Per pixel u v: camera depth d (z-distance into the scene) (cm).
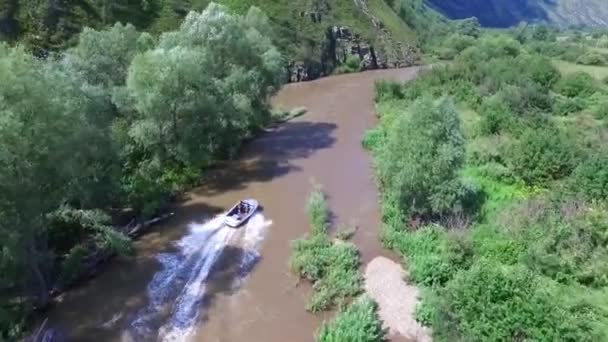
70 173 3033
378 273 3497
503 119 5875
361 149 5881
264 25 7006
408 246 3684
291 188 4844
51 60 4984
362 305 3073
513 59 9081
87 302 3234
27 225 2912
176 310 3200
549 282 3025
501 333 2534
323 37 10856
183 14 9231
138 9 8844
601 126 5988
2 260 2895
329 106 7881
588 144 5122
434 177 3844
